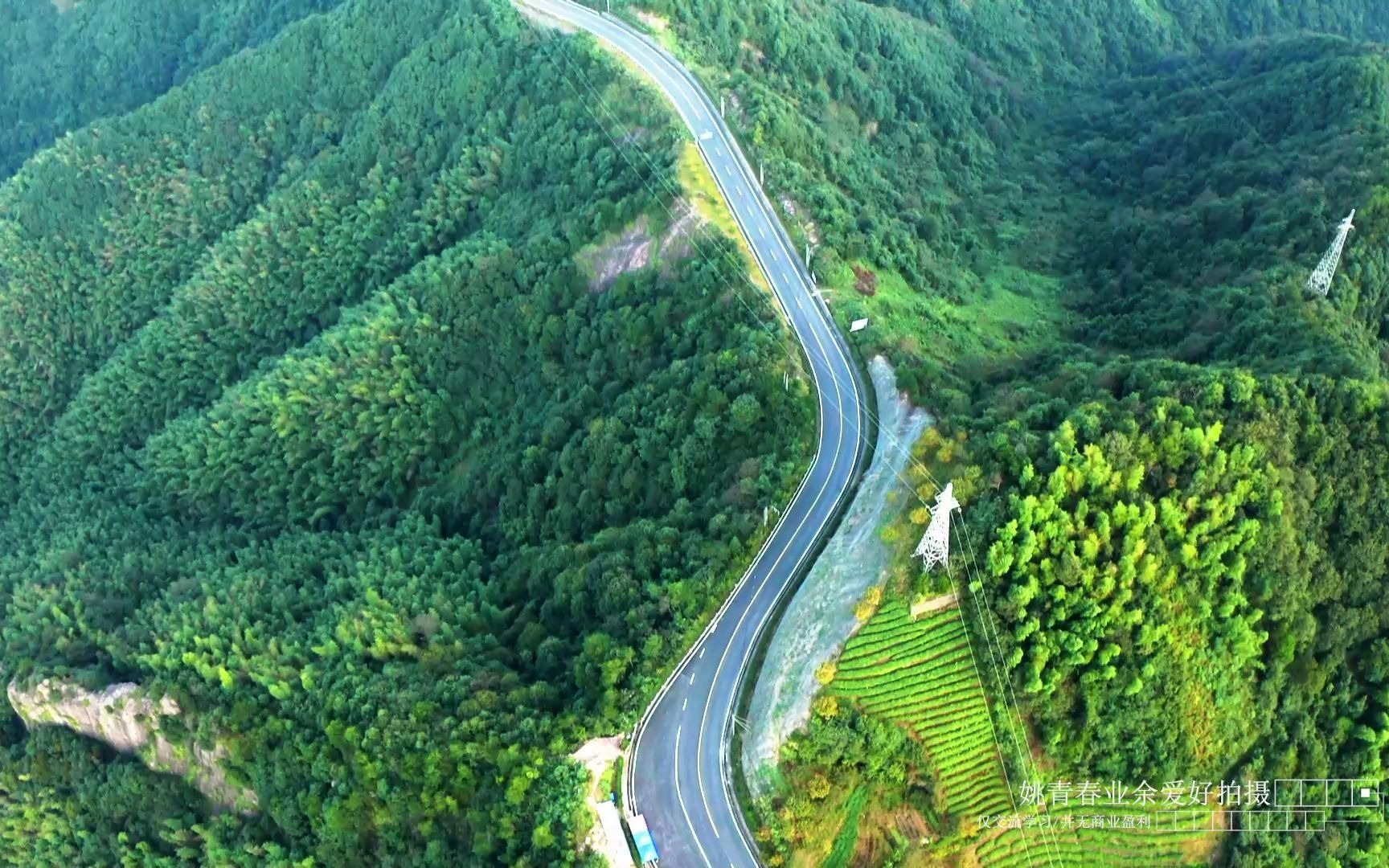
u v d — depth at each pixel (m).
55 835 129.38
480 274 150.38
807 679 99.00
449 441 153.25
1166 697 99.06
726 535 109.88
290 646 121.12
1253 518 102.88
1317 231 143.75
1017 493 99.94
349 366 156.50
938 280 149.50
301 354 163.75
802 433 116.06
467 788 101.00
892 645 98.81
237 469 160.50
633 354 134.50
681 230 135.75
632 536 114.25
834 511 112.50
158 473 166.62
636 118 150.00
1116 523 99.94
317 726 112.31
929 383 119.75
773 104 151.25
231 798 120.12
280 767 111.81
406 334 155.50
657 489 121.31
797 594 106.94
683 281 132.75
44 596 146.25
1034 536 97.62
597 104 153.75
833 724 96.06
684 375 124.06
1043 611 98.50
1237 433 105.69
